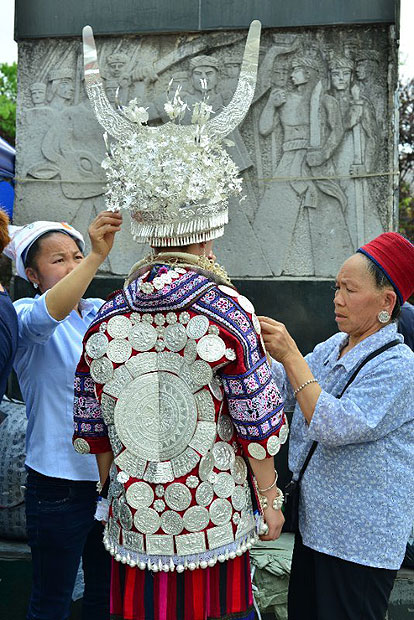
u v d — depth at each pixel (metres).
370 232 3.87
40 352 2.49
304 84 3.89
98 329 1.84
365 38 3.83
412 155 9.53
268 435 1.72
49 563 2.46
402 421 1.99
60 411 2.47
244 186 3.96
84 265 2.19
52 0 4.07
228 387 1.72
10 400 3.75
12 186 4.58
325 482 2.03
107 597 2.62
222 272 1.83
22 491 3.36
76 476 2.44
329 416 1.92
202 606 1.76
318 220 3.91
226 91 3.98
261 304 3.90
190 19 3.96
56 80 4.13
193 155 1.73
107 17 4.02
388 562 1.96
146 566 1.76
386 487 1.98
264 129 3.93
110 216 2.15
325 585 2.03
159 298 1.74
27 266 2.63
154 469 1.75
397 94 3.95
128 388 1.77
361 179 3.86
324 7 3.81
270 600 3.04
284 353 1.98
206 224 1.77
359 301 2.04
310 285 3.85
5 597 3.24
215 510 1.74
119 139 1.88
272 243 3.95
